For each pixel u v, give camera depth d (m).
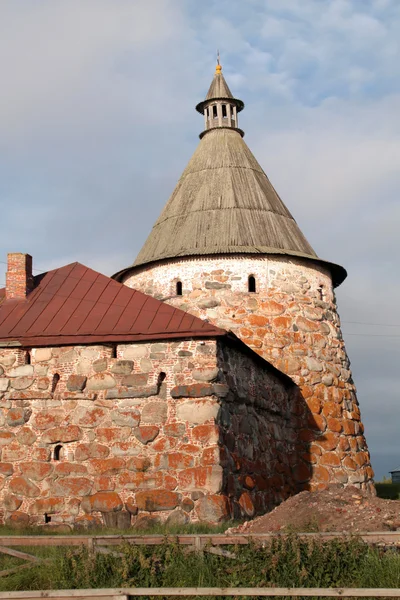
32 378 18.86
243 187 28.08
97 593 10.68
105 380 18.48
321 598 10.81
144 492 17.61
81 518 17.77
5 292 21.11
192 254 25.83
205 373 17.98
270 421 22.61
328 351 26.48
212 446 17.55
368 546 12.08
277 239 26.98
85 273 21.41
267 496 20.91
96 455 18.09
